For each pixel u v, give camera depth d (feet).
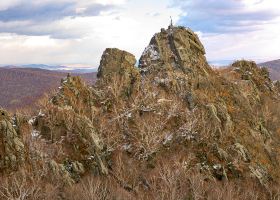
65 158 241.76
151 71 339.98
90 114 289.12
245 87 395.34
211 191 240.32
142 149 274.16
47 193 204.85
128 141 280.92
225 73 408.87
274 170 297.33
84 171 242.17
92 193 209.67
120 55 338.95
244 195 248.11
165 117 297.33
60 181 224.33
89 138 259.60
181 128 289.12
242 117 328.29
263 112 375.25
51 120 257.96
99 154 257.34
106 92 315.78
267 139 331.77
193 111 303.48
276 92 451.94
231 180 265.75
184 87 326.44
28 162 226.38
